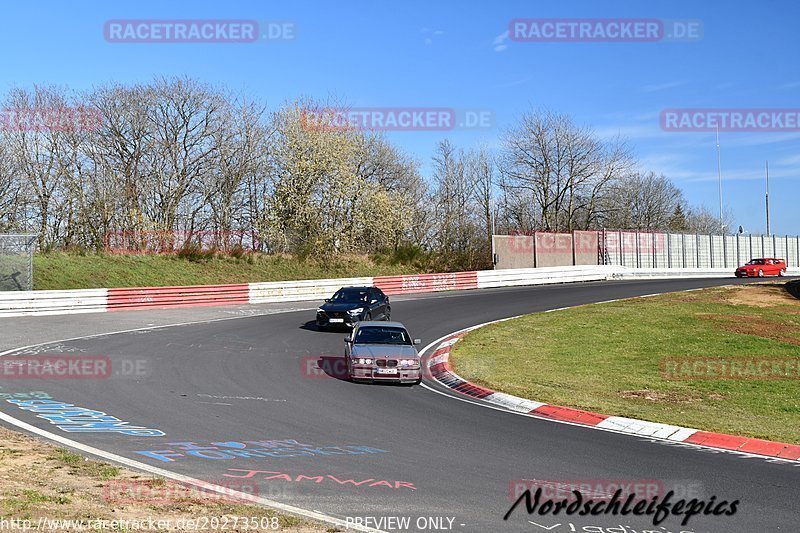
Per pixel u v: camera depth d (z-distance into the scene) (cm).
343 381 1647
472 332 2461
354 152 5297
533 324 2619
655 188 9644
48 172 4666
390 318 2800
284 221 4872
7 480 738
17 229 4356
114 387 1422
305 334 2408
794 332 2436
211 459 911
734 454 1048
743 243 6219
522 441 1091
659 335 2361
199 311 3009
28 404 1223
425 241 6612
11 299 2717
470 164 6769
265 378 1622
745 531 693
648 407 1420
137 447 956
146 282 3694
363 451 989
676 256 5606
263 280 4175
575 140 6481
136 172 4984
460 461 948
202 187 5141
